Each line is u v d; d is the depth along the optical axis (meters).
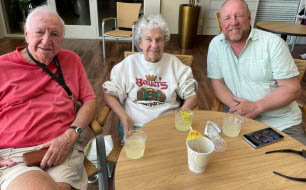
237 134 1.12
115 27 4.53
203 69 3.95
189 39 4.89
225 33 1.52
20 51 1.32
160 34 1.42
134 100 1.55
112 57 4.30
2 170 1.07
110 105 1.48
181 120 1.17
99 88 3.12
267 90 1.54
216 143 1.05
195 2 4.78
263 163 0.94
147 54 1.48
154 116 1.51
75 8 5.24
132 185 0.83
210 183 0.85
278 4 5.16
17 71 1.27
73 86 1.40
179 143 1.06
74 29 5.37
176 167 0.92
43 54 1.26
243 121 1.25
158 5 5.16
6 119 1.22
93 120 1.34
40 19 1.23
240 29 1.45
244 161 0.95
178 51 4.83
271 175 0.89
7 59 1.26
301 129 1.50
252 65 1.52
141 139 1.01
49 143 1.20
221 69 1.63
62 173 1.12
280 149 1.02
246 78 1.57
